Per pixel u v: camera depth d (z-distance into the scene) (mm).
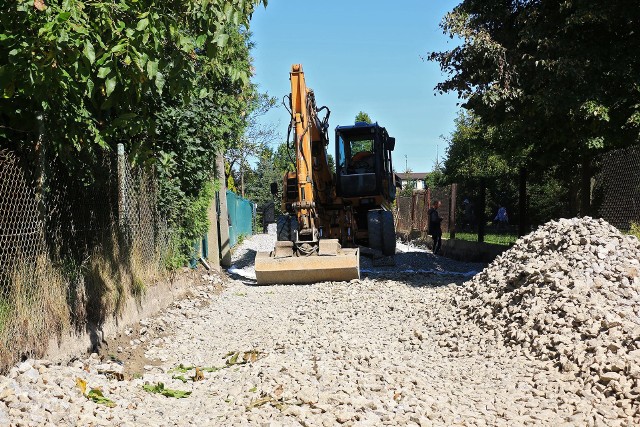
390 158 22312
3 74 5582
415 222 32219
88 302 7777
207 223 15055
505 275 9445
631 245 8867
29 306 6281
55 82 5949
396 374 6559
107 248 8672
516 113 16094
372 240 18719
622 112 14773
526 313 7812
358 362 7199
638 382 5496
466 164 41438
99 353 7715
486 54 15125
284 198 19531
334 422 5051
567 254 8789
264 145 38469
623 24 14875
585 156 15539
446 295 10469
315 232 15492
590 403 5465
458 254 22141
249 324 10195
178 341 9203
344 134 19859
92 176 8289
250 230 42594
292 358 7441
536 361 6742
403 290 12625
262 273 14766
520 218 17469
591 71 14445
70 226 7719
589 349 6418
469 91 16250
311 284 14789
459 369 6938
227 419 5348
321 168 18422
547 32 15031
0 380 5391
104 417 5426
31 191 6691
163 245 11648
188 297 12359
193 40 6809
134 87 6574
